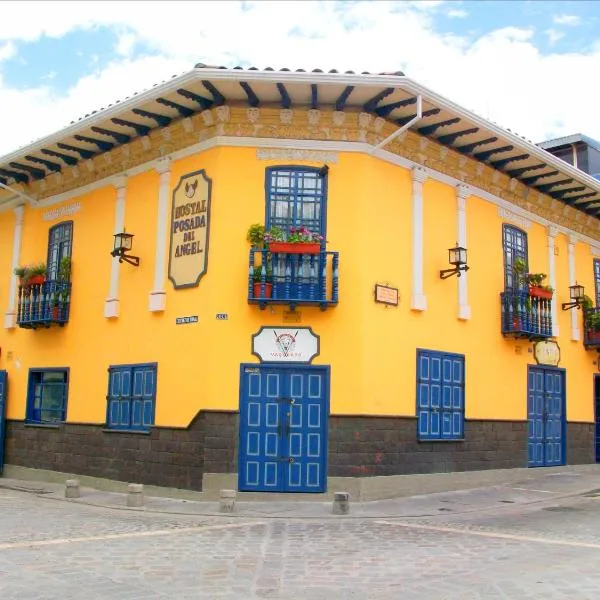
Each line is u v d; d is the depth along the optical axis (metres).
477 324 15.89
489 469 15.59
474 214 16.23
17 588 6.61
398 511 12.01
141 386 14.47
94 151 16.11
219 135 13.73
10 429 17.67
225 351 13.17
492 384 16.08
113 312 15.23
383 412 13.47
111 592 6.54
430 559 8.16
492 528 10.49
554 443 17.84
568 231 19.41
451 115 13.93
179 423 13.53
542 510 12.38
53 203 17.61
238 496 12.77
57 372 16.75
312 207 13.68
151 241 14.78
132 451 14.34
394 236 14.20
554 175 17.09
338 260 13.29
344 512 11.58
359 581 7.11
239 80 12.66
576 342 19.14
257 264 13.31
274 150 13.78
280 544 9.04
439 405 14.65
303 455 12.95
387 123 14.07
